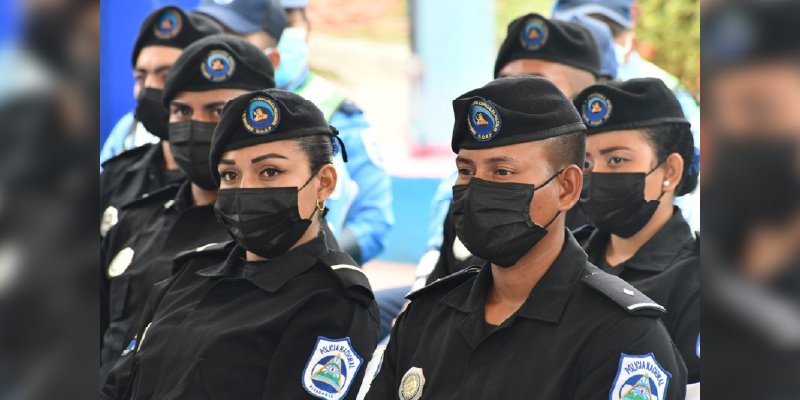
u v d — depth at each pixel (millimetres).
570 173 4617
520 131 4527
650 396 4234
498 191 4555
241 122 5488
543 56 7488
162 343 5652
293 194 5477
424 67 17141
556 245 4676
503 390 4406
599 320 4395
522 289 4695
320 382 5234
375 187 9297
